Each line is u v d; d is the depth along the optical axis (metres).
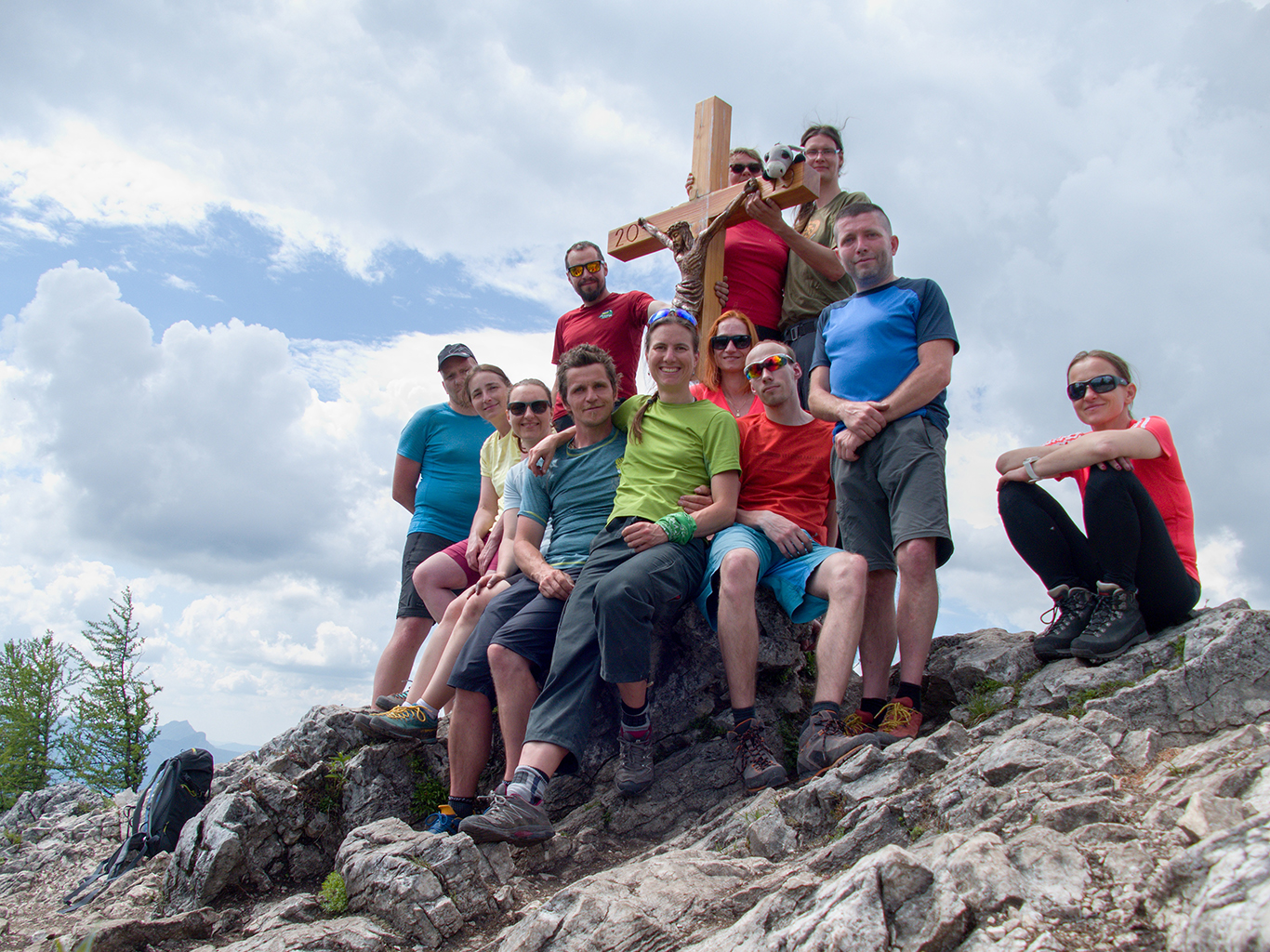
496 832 3.54
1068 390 4.36
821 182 6.14
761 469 4.55
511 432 5.60
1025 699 3.87
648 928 2.77
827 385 4.53
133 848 4.95
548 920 2.90
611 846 3.93
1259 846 2.09
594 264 6.04
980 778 3.04
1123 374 4.26
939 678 4.36
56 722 24.75
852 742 3.65
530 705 4.14
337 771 4.58
